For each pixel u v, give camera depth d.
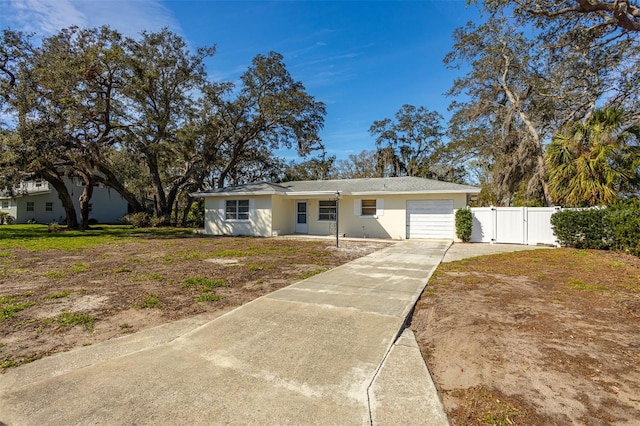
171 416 2.23
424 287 5.72
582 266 7.52
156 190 25.91
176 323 4.04
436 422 2.15
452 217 14.30
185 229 22.12
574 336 3.51
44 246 11.99
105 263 8.29
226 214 17.50
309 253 10.08
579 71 15.26
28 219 28.48
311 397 2.45
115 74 18.89
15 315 4.30
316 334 3.63
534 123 18.92
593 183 10.67
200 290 5.56
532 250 10.42
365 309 4.44
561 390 2.48
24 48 17.12
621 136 11.14
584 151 11.32
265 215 16.41
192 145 23.03
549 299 4.93
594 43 12.50
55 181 20.19
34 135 15.35
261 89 25.88
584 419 2.14
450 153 28.39
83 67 16.61
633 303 4.64
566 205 11.94
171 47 22.72
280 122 27.09
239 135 27.58
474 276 6.64
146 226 24.62
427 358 3.09
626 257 8.50
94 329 3.85
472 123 22.45
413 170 32.91
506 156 19.02
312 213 17.25
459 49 19.78
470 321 4.03
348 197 16.23
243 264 8.12
